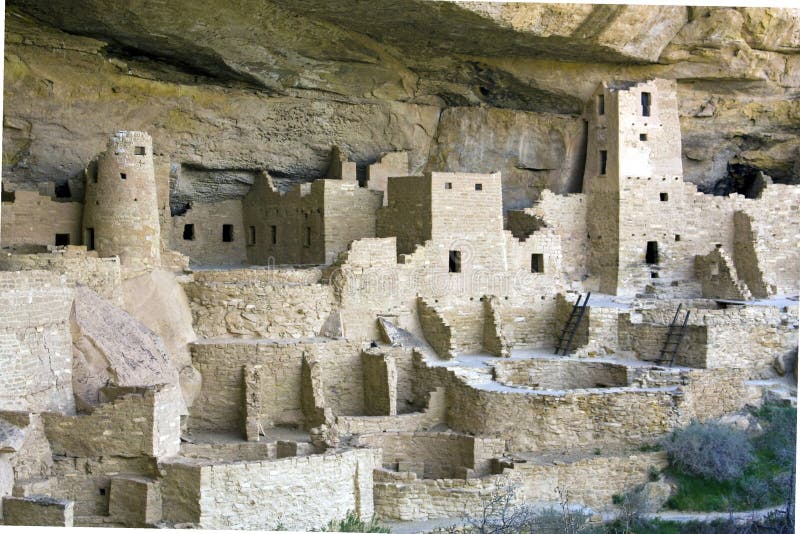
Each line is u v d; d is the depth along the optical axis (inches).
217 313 1294.3
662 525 1159.6
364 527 1068.5
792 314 1466.5
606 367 1386.6
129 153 1273.4
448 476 1243.8
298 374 1278.3
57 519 945.5
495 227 1462.8
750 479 1236.5
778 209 1686.8
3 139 1339.8
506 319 1473.9
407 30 1370.6
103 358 1103.6
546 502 1186.0
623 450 1259.2
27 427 983.6
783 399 1380.4
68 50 1323.8
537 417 1253.7
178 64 1384.1
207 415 1252.5
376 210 1498.5
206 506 1012.5
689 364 1401.3
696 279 1630.2
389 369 1289.4
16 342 1015.6
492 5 1314.0
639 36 1491.1
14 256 1146.7
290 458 1060.5
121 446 1029.2
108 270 1215.6
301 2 1273.4
